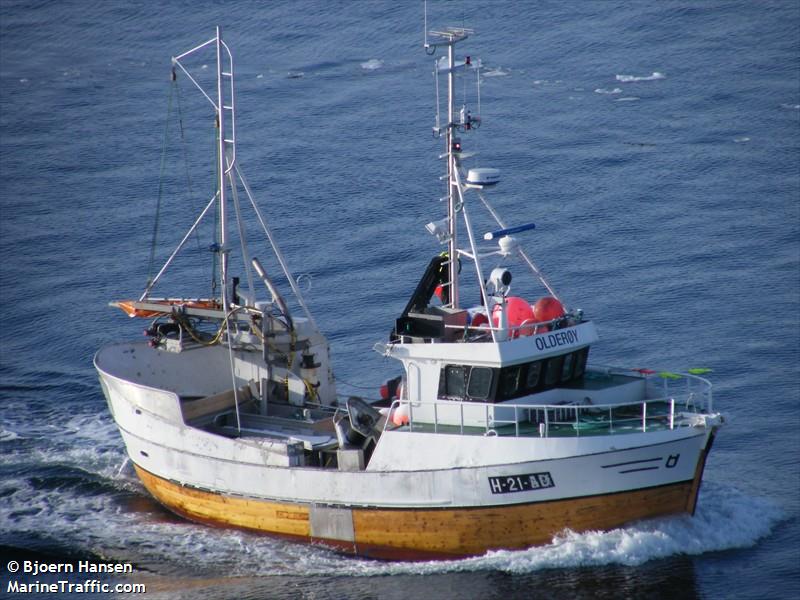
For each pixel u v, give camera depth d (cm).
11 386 18000
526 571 12112
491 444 12000
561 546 12238
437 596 11825
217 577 12531
